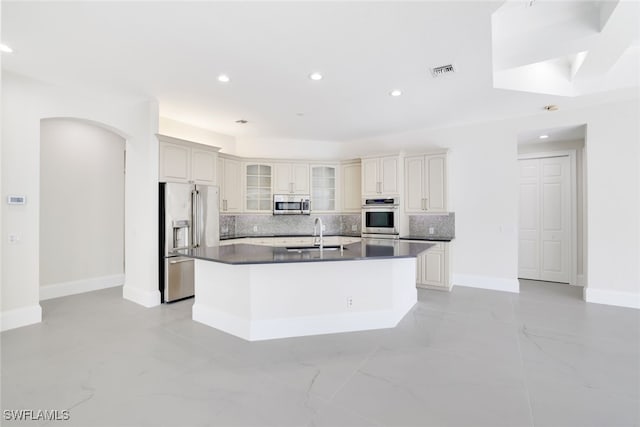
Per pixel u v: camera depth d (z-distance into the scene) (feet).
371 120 15.94
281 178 19.60
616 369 7.93
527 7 9.05
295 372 7.80
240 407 6.41
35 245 11.07
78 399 6.66
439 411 6.28
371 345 9.40
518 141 17.42
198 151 15.14
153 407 6.40
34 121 10.80
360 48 8.84
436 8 7.04
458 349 9.11
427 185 16.78
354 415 6.15
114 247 17.13
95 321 11.36
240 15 7.27
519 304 13.44
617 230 13.19
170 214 13.60
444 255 15.78
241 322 9.95
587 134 13.73
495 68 10.84
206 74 10.47
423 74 10.53
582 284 16.90
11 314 10.53
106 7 6.93
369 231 18.02
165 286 13.58
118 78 10.75
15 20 7.39
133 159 13.74
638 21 8.23
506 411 6.27
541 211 18.16
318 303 10.32
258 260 8.84
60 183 14.94
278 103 13.35
